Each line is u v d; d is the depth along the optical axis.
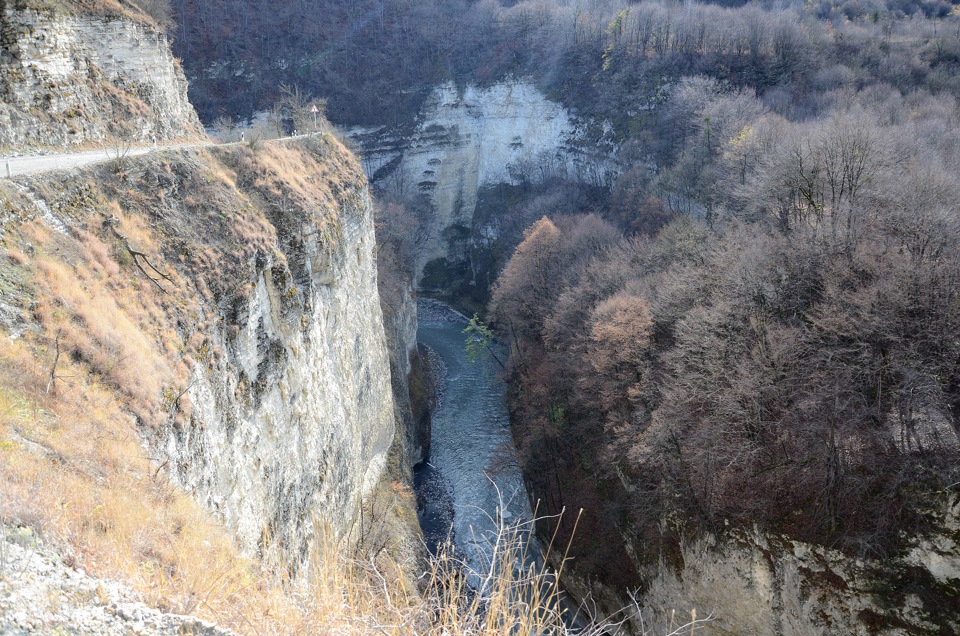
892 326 25.80
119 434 13.18
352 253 35.09
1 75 22.03
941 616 22.22
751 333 31.02
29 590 7.33
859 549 24.08
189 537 11.53
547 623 8.67
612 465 36.38
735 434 29.08
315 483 26.08
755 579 26.86
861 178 35.94
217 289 20.39
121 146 25.83
